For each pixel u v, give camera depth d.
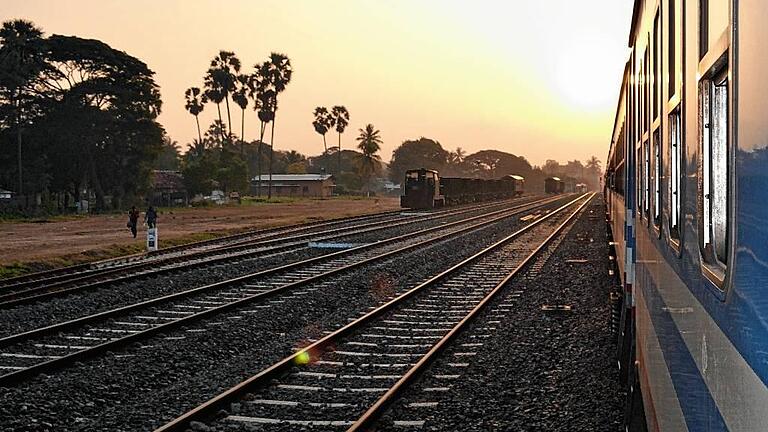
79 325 12.84
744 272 2.24
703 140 2.94
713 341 2.70
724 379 2.48
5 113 59.69
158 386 9.54
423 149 194.38
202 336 12.02
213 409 8.02
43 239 33.25
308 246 29.75
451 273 20.25
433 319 13.80
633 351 7.82
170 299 15.46
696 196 3.14
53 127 60.81
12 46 60.75
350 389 9.03
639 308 6.80
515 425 7.70
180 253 27.83
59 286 18.03
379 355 10.87
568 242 31.17
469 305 15.33
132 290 17.19
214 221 48.59
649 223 5.66
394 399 8.45
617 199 16.33
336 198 113.25
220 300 15.86
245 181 88.88
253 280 18.95
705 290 2.90
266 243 30.64
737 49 2.34
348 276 19.88
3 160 60.16
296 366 10.09
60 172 62.81
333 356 10.83
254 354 11.32
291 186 124.38
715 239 2.76
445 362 10.40
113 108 64.12
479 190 92.75
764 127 2.03
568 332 12.52
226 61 107.31
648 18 6.04
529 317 13.95
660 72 4.85
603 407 8.28
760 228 2.06
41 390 9.02
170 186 78.31
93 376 9.69
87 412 8.41
